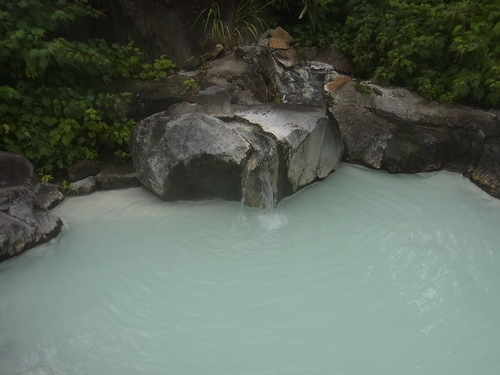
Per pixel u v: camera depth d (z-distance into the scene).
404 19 6.96
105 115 5.97
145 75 6.46
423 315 3.85
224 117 5.54
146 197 5.47
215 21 7.21
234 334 3.68
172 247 4.64
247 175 5.02
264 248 4.64
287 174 5.27
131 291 4.11
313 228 4.94
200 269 4.37
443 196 5.50
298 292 4.10
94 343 3.58
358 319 3.82
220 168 5.07
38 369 3.24
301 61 7.37
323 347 3.57
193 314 3.87
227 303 3.98
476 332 3.69
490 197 5.46
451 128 6.18
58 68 5.85
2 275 4.22
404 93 6.71
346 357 3.49
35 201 4.83
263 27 7.83
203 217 5.11
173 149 5.11
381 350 3.54
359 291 4.11
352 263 4.44
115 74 6.30
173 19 6.99
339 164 6.16
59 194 5.25
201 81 6.59
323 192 5.60
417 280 4.22
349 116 6.39
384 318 3.83
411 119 6.34
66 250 4.55
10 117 5.42
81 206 5.26
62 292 4.07
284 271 4.34
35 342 3.57
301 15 7.43
